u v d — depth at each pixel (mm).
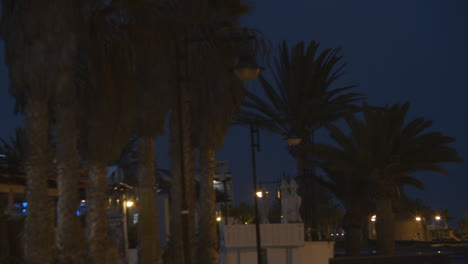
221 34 29969
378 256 32781
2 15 23078
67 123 23125
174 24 28641
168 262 29453
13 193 37219
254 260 36062
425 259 32938
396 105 51594
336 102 54125
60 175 23062
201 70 30922
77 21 23484
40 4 22703
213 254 30703
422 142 51781
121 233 32375
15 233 25672
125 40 27016
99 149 25094
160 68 28031
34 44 22594
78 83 25125
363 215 55750
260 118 51281
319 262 37281
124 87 26828
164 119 28203
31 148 22453
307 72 54469
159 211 48531
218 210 57812
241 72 23172
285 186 44438
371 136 51719
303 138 53312
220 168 57375
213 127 31062
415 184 55062
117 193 38938
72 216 22922
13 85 22938
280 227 36406
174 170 30406
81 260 22953
